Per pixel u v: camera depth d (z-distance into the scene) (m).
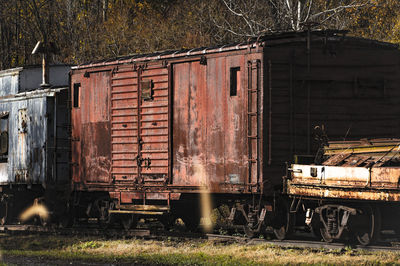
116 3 93.38
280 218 35.59
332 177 31.50
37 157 51.47
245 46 36.38
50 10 102.31
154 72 41.62
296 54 35.84
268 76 35.56
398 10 64.69
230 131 37.09
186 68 39.84
